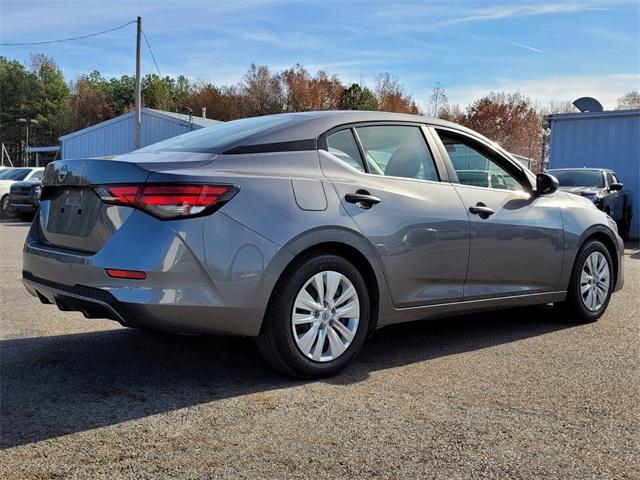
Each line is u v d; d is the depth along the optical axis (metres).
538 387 3.54
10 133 80.12
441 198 4.11
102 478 2.40
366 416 3.06
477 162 4.53
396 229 3.80
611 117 16.64
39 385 3.43
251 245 3.26
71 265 3.29
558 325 5.14
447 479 2.45
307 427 2.91
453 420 3.03
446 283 4.12
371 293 3.80
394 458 2.62
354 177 3.77
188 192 3.13
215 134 3.92
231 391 3.38
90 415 3.01
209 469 2.49
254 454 2.63
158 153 3.71
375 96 64.00
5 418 2.96
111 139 29.00
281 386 3.47
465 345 4.46
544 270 4.77
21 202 16.30
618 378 3.73
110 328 4.73
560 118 17.45
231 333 3.30
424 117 4.34
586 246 5.16
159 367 3.79
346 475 2.46
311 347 3.52
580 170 14.21
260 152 3.53
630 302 6.23
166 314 3.10
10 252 9.45
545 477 2.48
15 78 79.81
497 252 4.39
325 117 3.87
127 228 3.15
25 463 2.51
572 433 2.91
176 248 3.09
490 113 57.91
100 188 3.28
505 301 4.53
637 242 14.92
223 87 67.06
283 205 3.39
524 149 58.53
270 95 62.06
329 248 3.60
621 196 14.54
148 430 2.85
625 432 2.93
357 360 4.02
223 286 3.19
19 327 4.71
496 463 2.60
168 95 75.06
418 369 3.85
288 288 3.40
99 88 78.25
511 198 4.58
